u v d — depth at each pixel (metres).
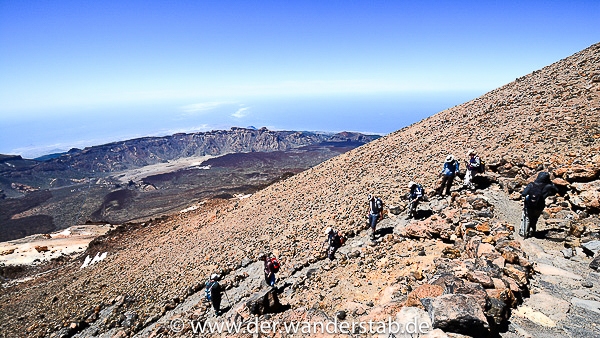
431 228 13.09
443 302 6.53
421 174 21.83
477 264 8.70
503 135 22.14
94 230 80.31
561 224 11.16
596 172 12.35
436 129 34.78
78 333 19.83
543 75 34.69
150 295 21.27
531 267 8.82
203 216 44.78
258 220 29.91
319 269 14.39
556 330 6.58
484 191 15.51
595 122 17.55
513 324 6.82
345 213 20.80
